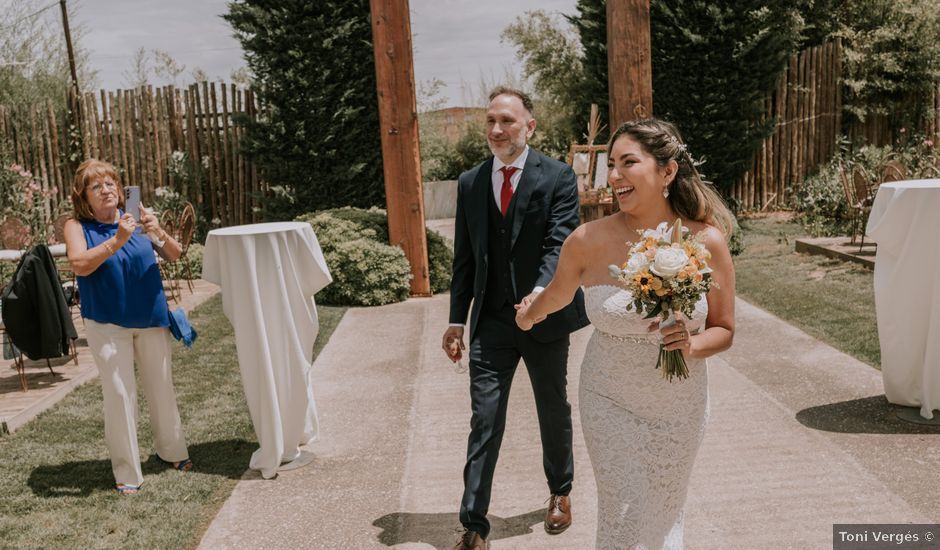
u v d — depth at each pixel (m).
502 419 3.23
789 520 3.47
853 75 14.15
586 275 2.61
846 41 14.47
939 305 4.36
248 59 11.62
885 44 14.27
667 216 2.57
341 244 9.10
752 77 12.61
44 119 13.34
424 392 5.67
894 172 9.57
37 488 4.05
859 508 3.54
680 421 2.51
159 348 4.16
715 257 2.46
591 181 11.11
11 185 12.68
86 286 3.88
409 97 9.05
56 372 6.11
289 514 3.76
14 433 4.91
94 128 13.37
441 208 20.09
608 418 2.54
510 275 3.24
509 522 3.60
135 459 4.04
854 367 5.57
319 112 11.52
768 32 12.23
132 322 3.95
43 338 4.91
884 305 4.59
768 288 8.45
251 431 4.92
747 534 3.37
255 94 12.09
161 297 4.06
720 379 5.53
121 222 3.74
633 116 9.54
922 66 13.86
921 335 4.49
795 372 5.56
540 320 3.04
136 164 13.45
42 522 3.65
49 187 13.44
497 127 3.21
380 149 11.92
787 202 14.37
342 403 5.51
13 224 8.18
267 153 11.86
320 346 7.19
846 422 4.57
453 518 3.66
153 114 13.28
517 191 3.23
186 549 3.43
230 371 6.30
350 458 4.48
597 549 2.50
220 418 5.17
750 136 13.04
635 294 2.28
